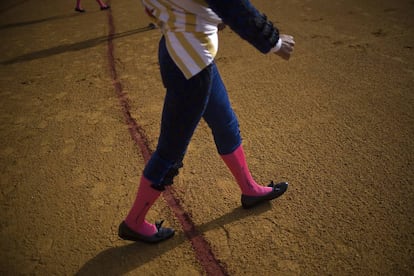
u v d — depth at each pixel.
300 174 2.12
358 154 2.23
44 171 2.35
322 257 1.61
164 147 1.37
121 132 2.71
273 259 1.62
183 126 1.31
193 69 1.18
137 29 5.37
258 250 1.68
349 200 1.90
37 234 1.87
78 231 1.87
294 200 1.94
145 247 1.75
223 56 3.91
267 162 2.24
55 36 5.41
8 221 1.97
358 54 3.59
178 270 1.62
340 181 2.04
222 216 1.88
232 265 1.62
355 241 1.66
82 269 1.66
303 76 3.28
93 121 2.90
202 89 1.24
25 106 3.26
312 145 2.36
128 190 2.12
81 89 3.50
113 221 1.91
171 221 1.88
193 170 2.23
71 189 2.17
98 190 2.14
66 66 4.14
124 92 3.35
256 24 1.11
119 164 2.36
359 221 1.77
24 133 2.81
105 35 5.22
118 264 1.67
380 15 4.63
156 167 1.42
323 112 2.71
